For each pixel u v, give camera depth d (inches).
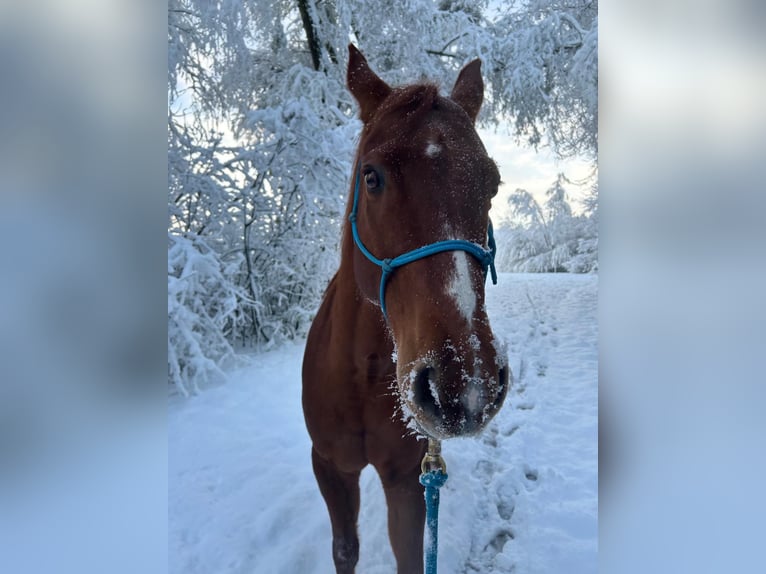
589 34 255.4
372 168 48.8
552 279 489.1
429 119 49.3
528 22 301.1
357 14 266.2
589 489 118.3
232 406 178.7
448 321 41.9
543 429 154.9
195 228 234.8
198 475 128.2
